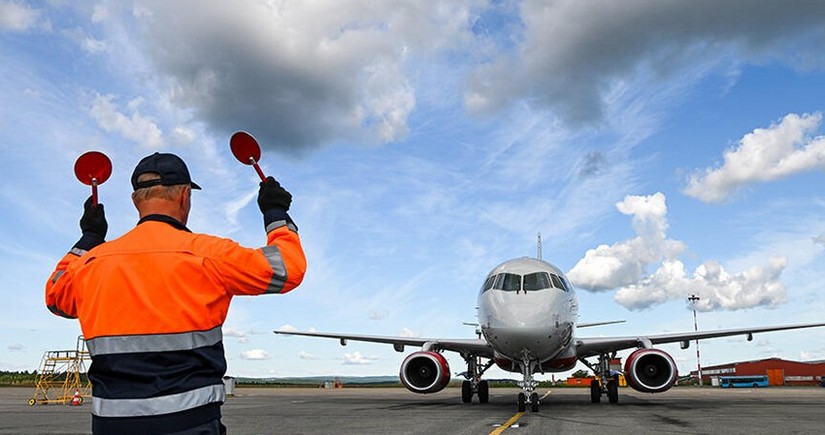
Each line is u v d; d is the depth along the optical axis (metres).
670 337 22.78
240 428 12.09
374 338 23.53
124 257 2.74
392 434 10.63
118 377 2.64
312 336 24.16
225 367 2.84
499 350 16.77
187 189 3.03
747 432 10.88
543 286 16.66
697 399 25.53
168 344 2.65
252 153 3.12
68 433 11.62
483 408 18.19
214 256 2.75
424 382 19.92
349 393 41.03
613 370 21.19
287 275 2.81
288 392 44.41
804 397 28.25
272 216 2.97
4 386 62.84
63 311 2.99
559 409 17.44
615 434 10.45
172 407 2.61
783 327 21.88
